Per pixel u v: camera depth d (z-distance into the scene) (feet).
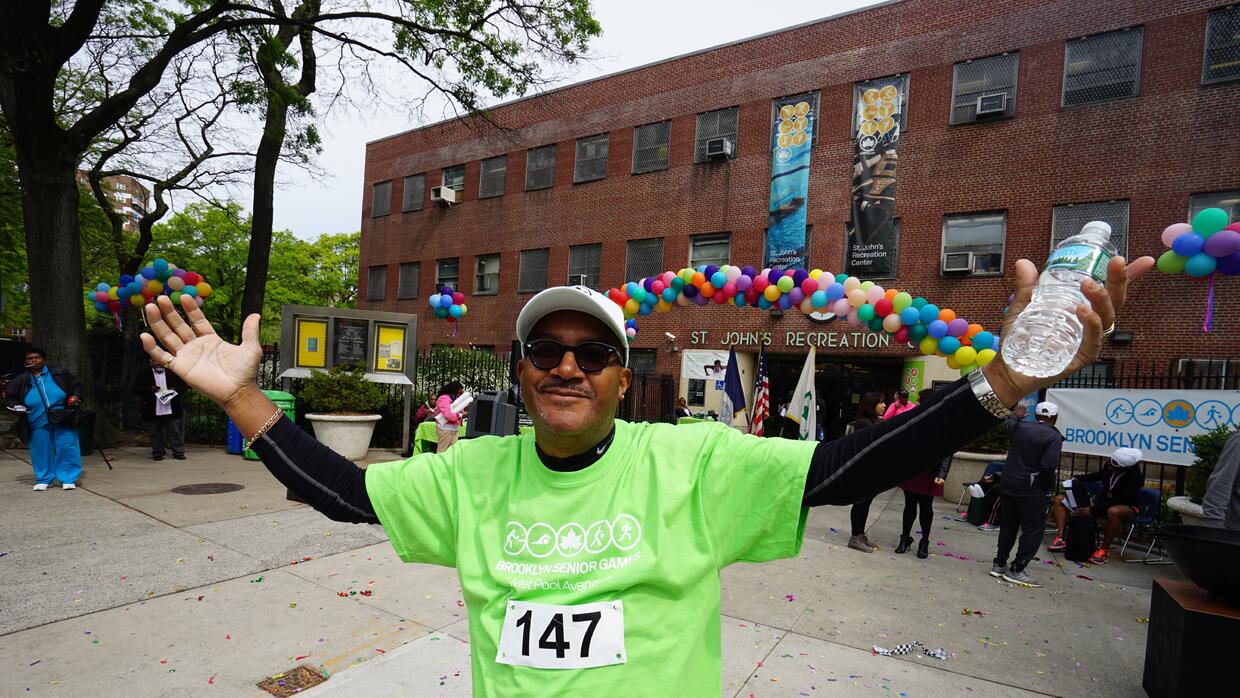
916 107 49.11
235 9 34.22
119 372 41.93
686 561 3.89
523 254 69.72
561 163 67.62
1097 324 3.31
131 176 50.14
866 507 20.53
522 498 4.21
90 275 69.87
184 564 15.67
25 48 29.07
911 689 11.20
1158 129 40.96
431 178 77.71
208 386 4.45
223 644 11.69
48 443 22.65
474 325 72.38
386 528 4.60
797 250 53.16
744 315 55.83
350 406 33.76
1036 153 44.62
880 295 18.02
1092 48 43.21
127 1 37.86
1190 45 40.24
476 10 36.96
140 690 10.03
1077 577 18.61
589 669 3.76
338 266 114.01
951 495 30.01
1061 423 25.59
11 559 15.48
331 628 12.55
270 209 42.01
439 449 29.48
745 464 4.07
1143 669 12.19
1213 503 14.17
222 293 85.71
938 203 47.93
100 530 18.12
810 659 12.27
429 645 11.94
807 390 26.37
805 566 18.60
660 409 58.18
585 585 3.86
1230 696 9.73
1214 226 8.32
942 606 15.58
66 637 11.69
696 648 3.89
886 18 50.67
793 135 54.19
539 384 4.15
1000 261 45.73
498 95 40.96
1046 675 11.96
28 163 31.30
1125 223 41.70
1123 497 20.85
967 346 17.07
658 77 61.93
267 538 18.06
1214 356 38.24
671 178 60.54
